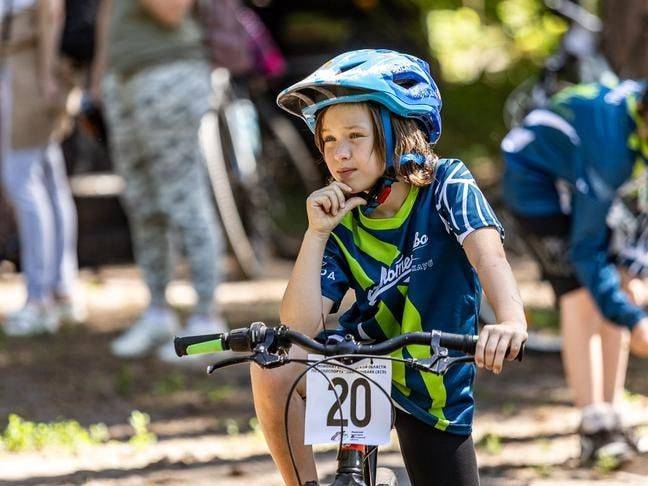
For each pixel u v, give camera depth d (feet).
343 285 20.43
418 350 20.15
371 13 76.69
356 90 19.38
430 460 20.36
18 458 33.47
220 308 55.06
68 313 52.34
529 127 31.76
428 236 20.10
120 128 44.91
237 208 63.46
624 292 30.89
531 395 40.93
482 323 47.62
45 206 50.01
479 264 19.25
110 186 69.77
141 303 58.18
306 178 69.56
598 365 31.53
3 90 48.16
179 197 44.37
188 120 44.01
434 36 84.89
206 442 35.50
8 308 56.34
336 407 19.19
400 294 20.25
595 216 29.17
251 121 62.54
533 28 78.69
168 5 42.78
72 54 47.55
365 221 20.33
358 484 18.39
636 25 41.22
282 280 63.72
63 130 49.57
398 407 20.30
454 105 82.69
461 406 20.42
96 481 30.83
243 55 46.19
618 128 29.53
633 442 31.83
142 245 46.52
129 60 43.62
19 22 47.11
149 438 35.53
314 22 77.10
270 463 32.78
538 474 30.86
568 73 38.60
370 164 19.56
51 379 43.09
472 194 19.80
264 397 20.26
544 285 58.85
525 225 31.99
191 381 43.37
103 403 40.27
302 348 18.85
